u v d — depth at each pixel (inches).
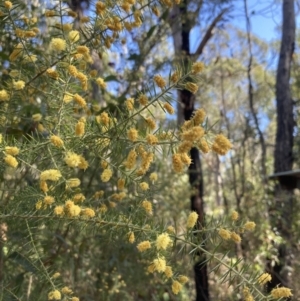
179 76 9.6
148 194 11.0
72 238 18.5
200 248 9.6
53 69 11.4
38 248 11.9
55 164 9.4
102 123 10.1
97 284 21.9
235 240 9.5
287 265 31.6
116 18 11.6
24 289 15.0
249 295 8.9
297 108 43.5
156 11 12.5
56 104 10.9
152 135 9.1
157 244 9.0
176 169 8.3
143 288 23.4
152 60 26.5
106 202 14.5
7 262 14.6
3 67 14.8
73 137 9.9
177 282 9.5
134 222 10.4
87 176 17.1
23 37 11.5
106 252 21.0
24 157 9.8
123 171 10.3
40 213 10.2
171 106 9.6
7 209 10.5
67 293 10.6
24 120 14.3
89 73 12.7
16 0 11.8
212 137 8.8
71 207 9.5
